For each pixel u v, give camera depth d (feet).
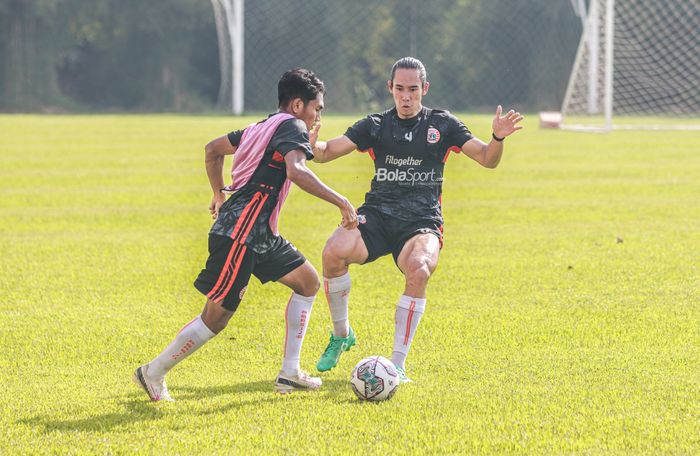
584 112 440.04
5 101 616.39
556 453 52.44
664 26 524.52
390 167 72.13
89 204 164.14
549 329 82.33
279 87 63.41
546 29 641.81
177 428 56.95
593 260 113.91
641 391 63.87
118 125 399.44
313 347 78.33
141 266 111.65
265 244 62.54
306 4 638.12
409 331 67.56
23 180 198.49
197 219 148.05
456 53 653.71
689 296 94.89
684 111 531.50
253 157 61.98
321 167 231.30
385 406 60.75
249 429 56.34
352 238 71.00
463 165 234.79
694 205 161.79
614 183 193.88
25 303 93.61
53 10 623.36
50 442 54.39
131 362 73.56
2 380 68.28
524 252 119.55
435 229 71.87
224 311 62.18
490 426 56.59
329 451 52.60
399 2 655.35
